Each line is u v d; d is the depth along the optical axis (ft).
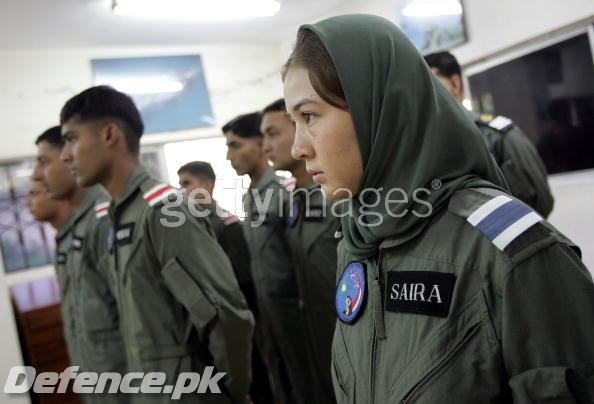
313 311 5.26
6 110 9.72
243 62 10.85
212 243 3.91
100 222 5.09
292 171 5.36
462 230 1.80
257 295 6.13
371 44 1.96
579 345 1.51
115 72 10.27
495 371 1.61
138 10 8.25
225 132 5.57
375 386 1.98
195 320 3.60
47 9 8.19
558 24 7.06
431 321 1.77
